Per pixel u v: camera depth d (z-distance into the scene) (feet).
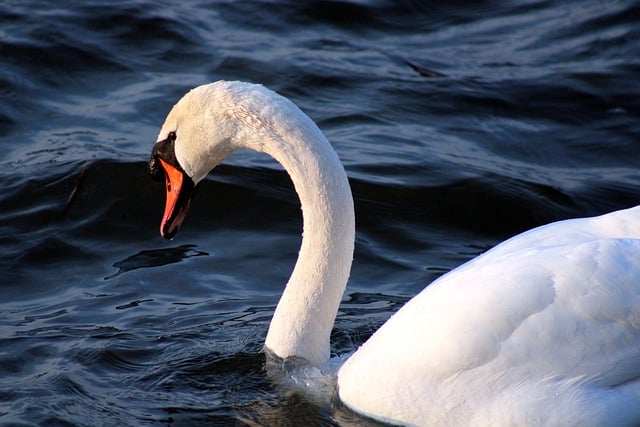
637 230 31.99
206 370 35.63
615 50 57.77
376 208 45.21
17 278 41.16
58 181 46.19
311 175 33.76
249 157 48.60
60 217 44.52
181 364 35.86
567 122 52.24
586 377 29.99
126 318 38.58
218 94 33.83
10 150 48.44
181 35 57.41
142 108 51.67
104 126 50.31
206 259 42.45
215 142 34.19
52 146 48.73
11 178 46.32
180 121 34.58
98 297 40.01
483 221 45.03
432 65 56.13
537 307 30.19
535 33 59.31
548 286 30.27
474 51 57.62
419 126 51.37
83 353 36.19
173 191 35.14
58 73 54.19
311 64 55.52
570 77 55.31
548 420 29.86
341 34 58.75
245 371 35.58
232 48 56.70
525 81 54.85
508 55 57.26
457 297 30.96
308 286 34.63
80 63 54.95
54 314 38.81
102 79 54.08
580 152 50.08
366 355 32.50
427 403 31.01
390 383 31.58
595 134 51.37
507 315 30.25
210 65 55.21
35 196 45.50
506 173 47.85
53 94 52.80
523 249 31.81
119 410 33.35
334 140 49.78
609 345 29.94
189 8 60.08
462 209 45.60
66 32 56.80
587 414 29.78
